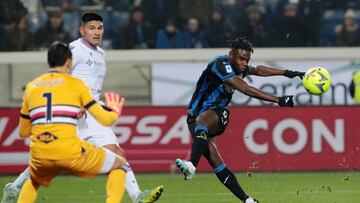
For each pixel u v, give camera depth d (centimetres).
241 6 5744
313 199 3594
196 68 5331
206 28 5700
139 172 4931
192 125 3206
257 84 5178
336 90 5247
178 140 4953
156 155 4947
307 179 4494
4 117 4919
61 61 2516
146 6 5706
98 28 3020
